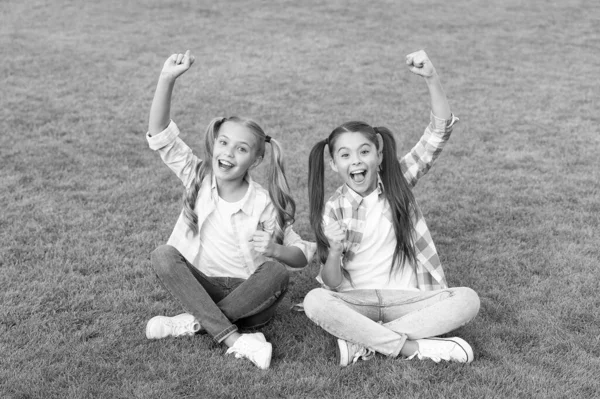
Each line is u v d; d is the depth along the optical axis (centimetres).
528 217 480
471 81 928
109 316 336
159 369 286
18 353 297
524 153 634
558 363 295
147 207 489
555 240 441
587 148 648
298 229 459
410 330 302
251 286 314
